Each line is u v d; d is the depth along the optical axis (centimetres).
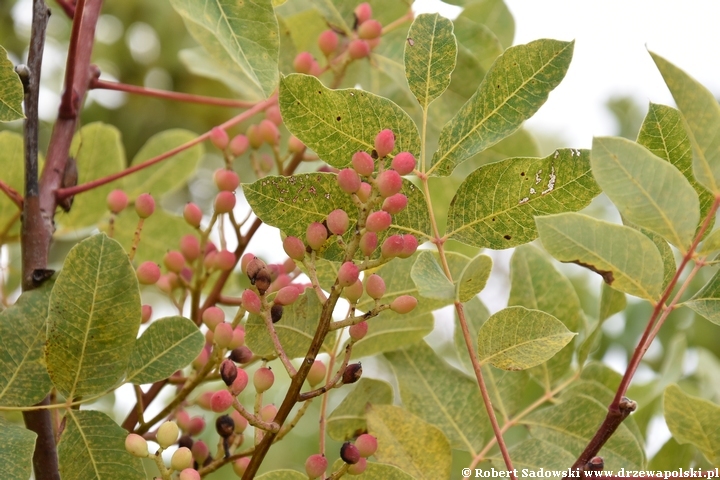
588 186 55
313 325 58
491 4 75
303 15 73
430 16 56
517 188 55
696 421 59
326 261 59
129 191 75
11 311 56
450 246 72
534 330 54
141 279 60
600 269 53
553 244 52
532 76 55
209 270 63
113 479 55
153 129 134
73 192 62
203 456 60
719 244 52
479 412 64
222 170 63
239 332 57
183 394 58
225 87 136
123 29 135
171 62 135
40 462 58
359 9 68
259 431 55
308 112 54
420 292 51
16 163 69
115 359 55
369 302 61
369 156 52
